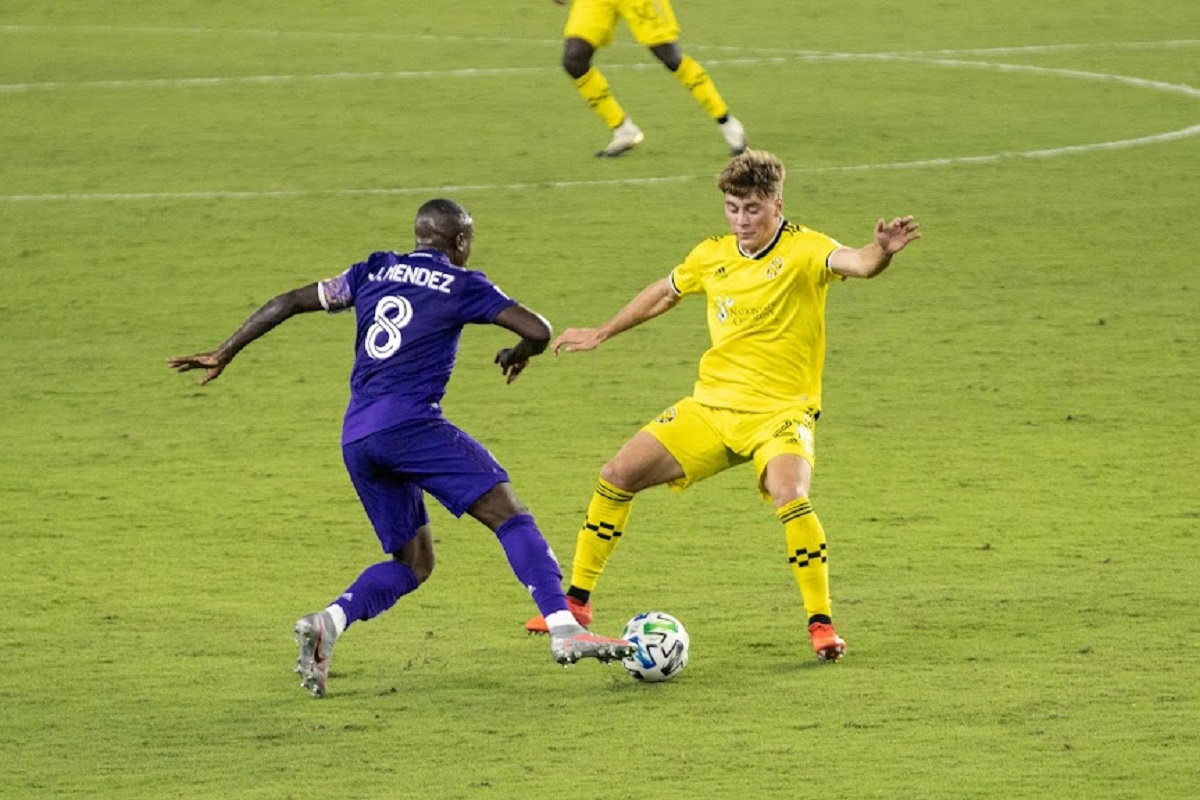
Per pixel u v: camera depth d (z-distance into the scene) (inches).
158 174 2534.5
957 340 1790.1
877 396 1612.9
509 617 1116.5
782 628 1077.8
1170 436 1486.2
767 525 1293.1
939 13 4005.9
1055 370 1685.5
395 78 3267.7
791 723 915.4
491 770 858.8
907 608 1103.6
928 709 929.5
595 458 1453.0
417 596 1157.7
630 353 1784.0
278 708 954.1
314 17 4018.2
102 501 1358.3
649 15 2501.2
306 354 1793.8
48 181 2497.5
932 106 2962.6
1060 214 2279.8
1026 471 1398.9
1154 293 1951.3
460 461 970.1
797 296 1037.8
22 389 1673.2
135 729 924.0
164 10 4101.9
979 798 812.0
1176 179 2456.9
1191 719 905.5
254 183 2469.2
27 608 1127.6
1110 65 3356.3
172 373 1720.0
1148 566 1175.0
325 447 1498.5
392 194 2388.0
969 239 2167.8
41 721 935.7
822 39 3671.3
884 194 2359.7
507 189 2411.4
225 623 1099.3
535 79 3243.1
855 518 1291.8
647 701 956.0
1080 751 865.5
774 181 1034.1
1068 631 1051.9
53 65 3417.8
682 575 1185.4
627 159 2581.2
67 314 1913.1
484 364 1753.2
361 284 995.3
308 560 1224.2
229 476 1419.8
